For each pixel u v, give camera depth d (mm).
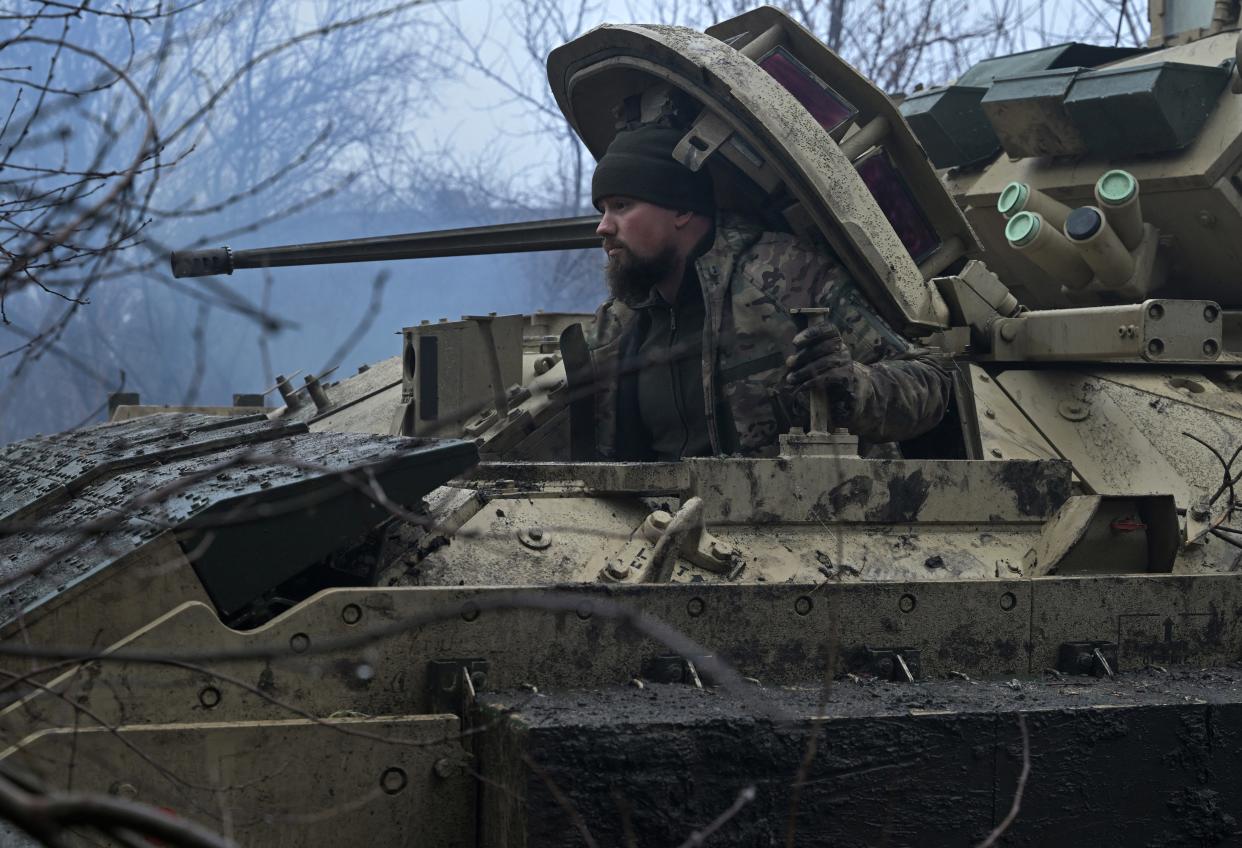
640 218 5316
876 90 5430
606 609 2316
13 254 3223
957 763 3441
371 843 3271
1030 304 6918
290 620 3322
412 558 3814
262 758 3197
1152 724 3625
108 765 3045
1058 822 3539
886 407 4559
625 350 5609
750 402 5000
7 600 3400
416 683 3426
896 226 5539
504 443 5395
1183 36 7059
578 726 3121
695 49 5203
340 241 6344
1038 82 6348
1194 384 5652
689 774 3199
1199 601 4156
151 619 3324
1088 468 5090
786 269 5070
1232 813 3715
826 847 3330
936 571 4238
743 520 4176
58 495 4113
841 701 3500
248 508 3387
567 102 6082
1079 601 4008
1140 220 5988
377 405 6516
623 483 4176
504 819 3188
